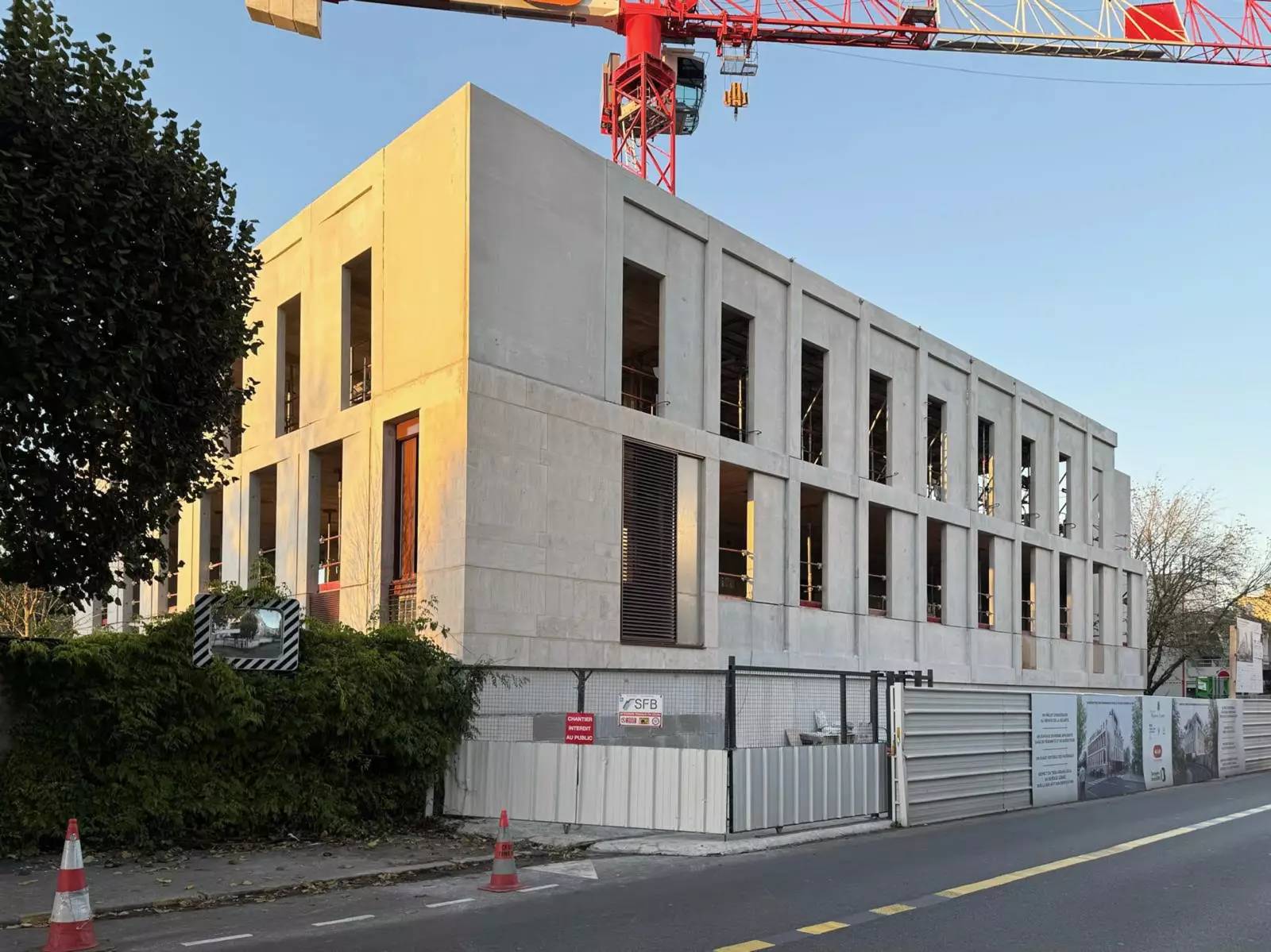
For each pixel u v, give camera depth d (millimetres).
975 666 30828
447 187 18016
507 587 17203
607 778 13219
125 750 11766
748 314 23641
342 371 20922
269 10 25578
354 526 19750
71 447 10609
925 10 40969
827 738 19047
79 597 11617
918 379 29516
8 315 9430
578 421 18891
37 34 10133
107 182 10266
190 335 11406
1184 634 49688
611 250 20156
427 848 12023
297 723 12711
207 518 25766
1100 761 19875
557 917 8352
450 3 32719
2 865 10477
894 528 28109
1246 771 27734
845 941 7488
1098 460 40688
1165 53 43781
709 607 21234
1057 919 8289
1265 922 8227
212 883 9805
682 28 37906
